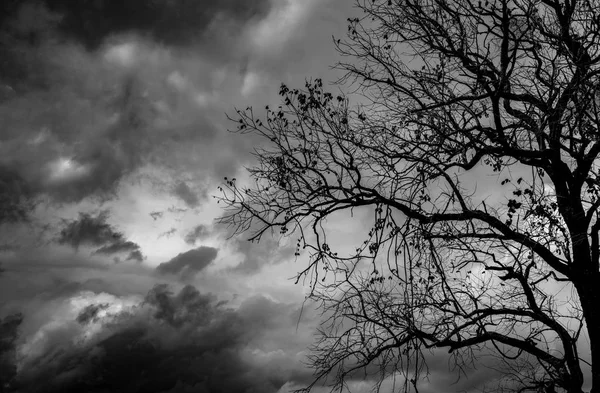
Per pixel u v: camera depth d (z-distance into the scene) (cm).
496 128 969
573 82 874
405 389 775
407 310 877
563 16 983
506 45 939
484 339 1012
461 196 962
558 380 980
